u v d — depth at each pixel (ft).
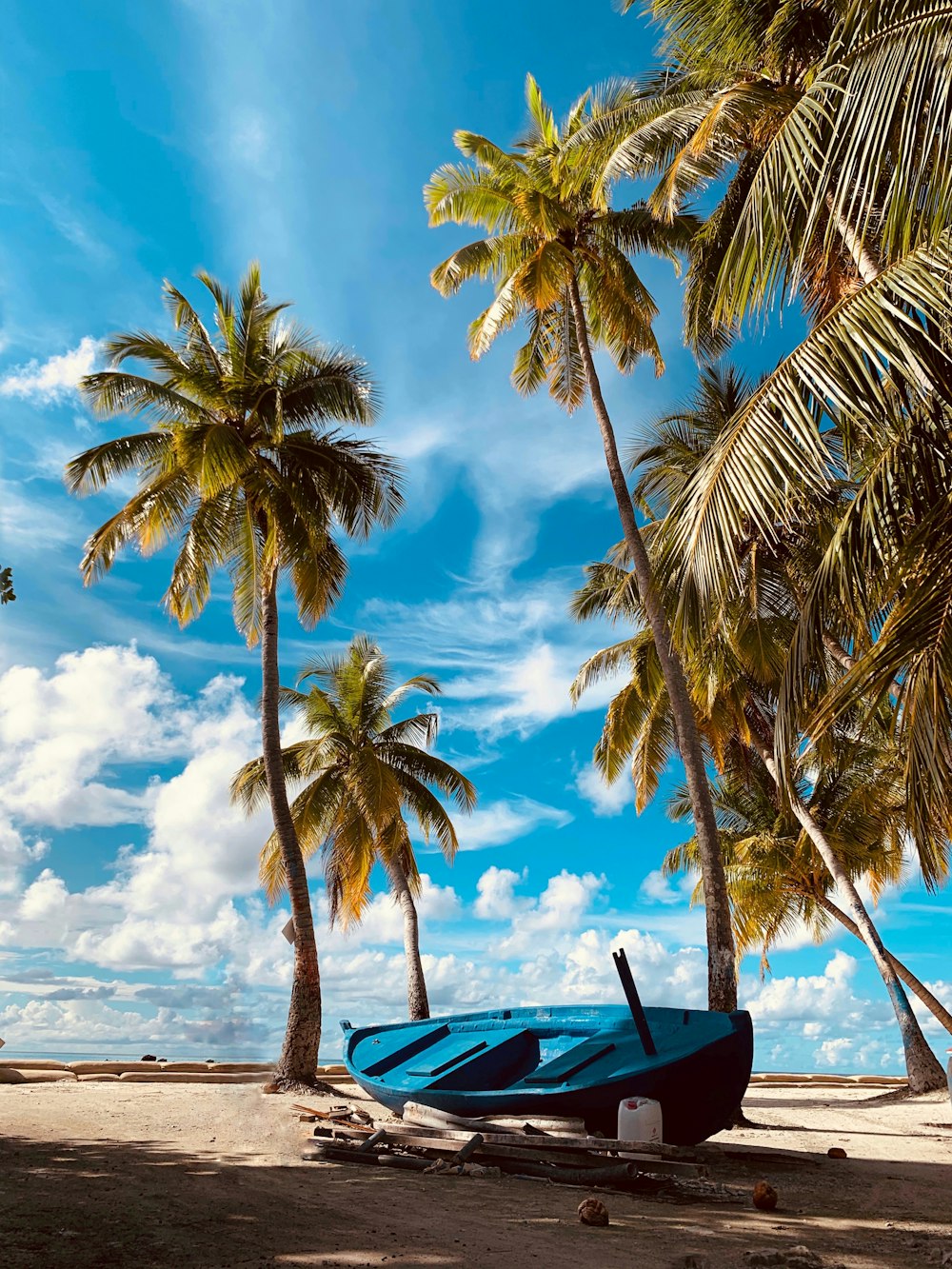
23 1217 17.65
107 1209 18.93
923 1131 45.47
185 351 59.93
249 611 62.64
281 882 81.05
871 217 29.91
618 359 60.85
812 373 20.22
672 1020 32.73
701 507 21.75
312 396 59.31
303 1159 28.78
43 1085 51.80
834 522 42.24
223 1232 17.38
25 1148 27.48
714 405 61.36
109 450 56.80
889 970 64.90
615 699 70.90
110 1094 46.88
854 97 20.03
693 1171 24.48
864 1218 22.56
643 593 51.01
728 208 42.75
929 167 19.71
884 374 19.54
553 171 54.34
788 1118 52.60
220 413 59.16
